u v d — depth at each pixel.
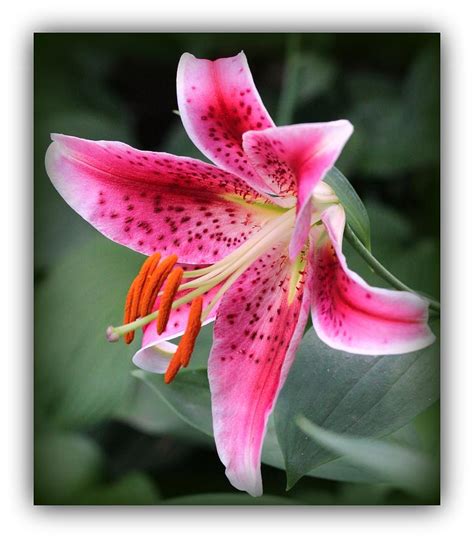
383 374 0.59
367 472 0.62
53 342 0.71
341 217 0.57
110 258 0.73
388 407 0.59
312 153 0.53
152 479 0.72
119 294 0.72
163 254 0.61
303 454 0.58
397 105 0.77
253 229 0.61
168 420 0.71
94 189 0.60
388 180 0.76
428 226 0.74
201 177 0.60
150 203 0.61
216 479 0.73
